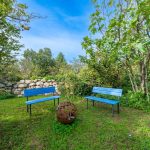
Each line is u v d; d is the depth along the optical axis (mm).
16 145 3162
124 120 4410
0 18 3650
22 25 4176
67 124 3930
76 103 6438
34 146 3121
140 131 3678
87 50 3838
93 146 3090
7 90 8211
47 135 3547
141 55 3449
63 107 4043
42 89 5746
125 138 3369
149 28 2641
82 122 4254
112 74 7402
